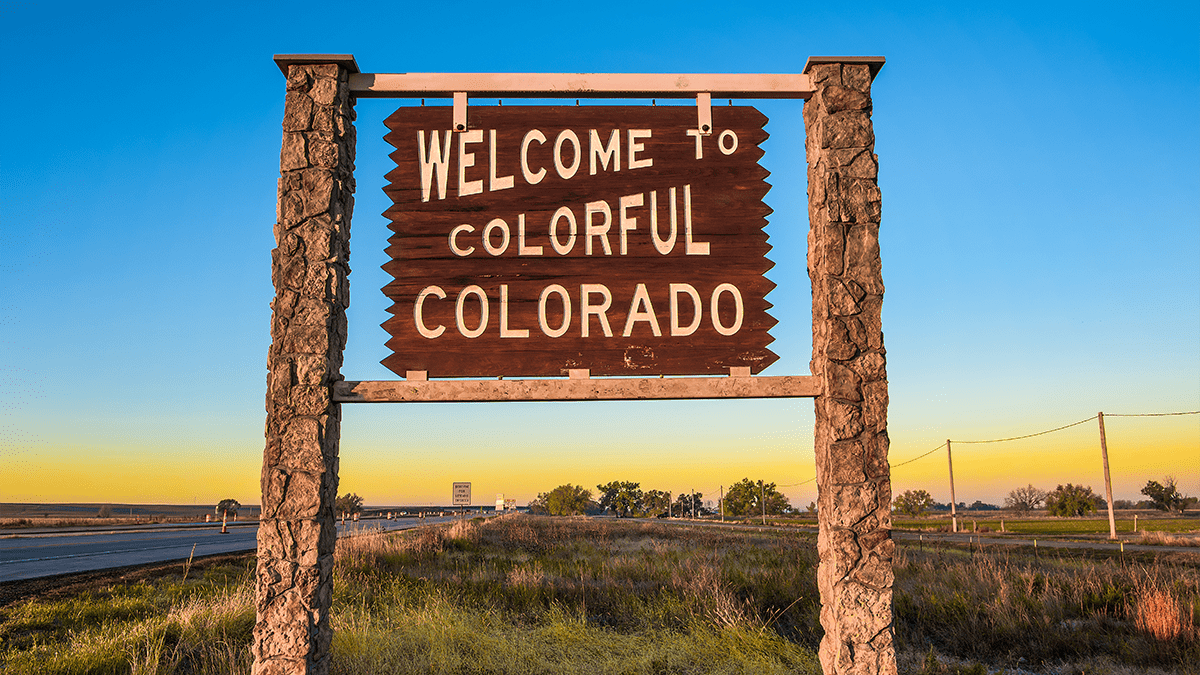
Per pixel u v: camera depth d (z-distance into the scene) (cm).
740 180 526
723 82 527
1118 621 977
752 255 519
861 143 509
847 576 459
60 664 708
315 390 461
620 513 13650
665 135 529
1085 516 7431
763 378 491
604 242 514
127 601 1115
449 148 519
